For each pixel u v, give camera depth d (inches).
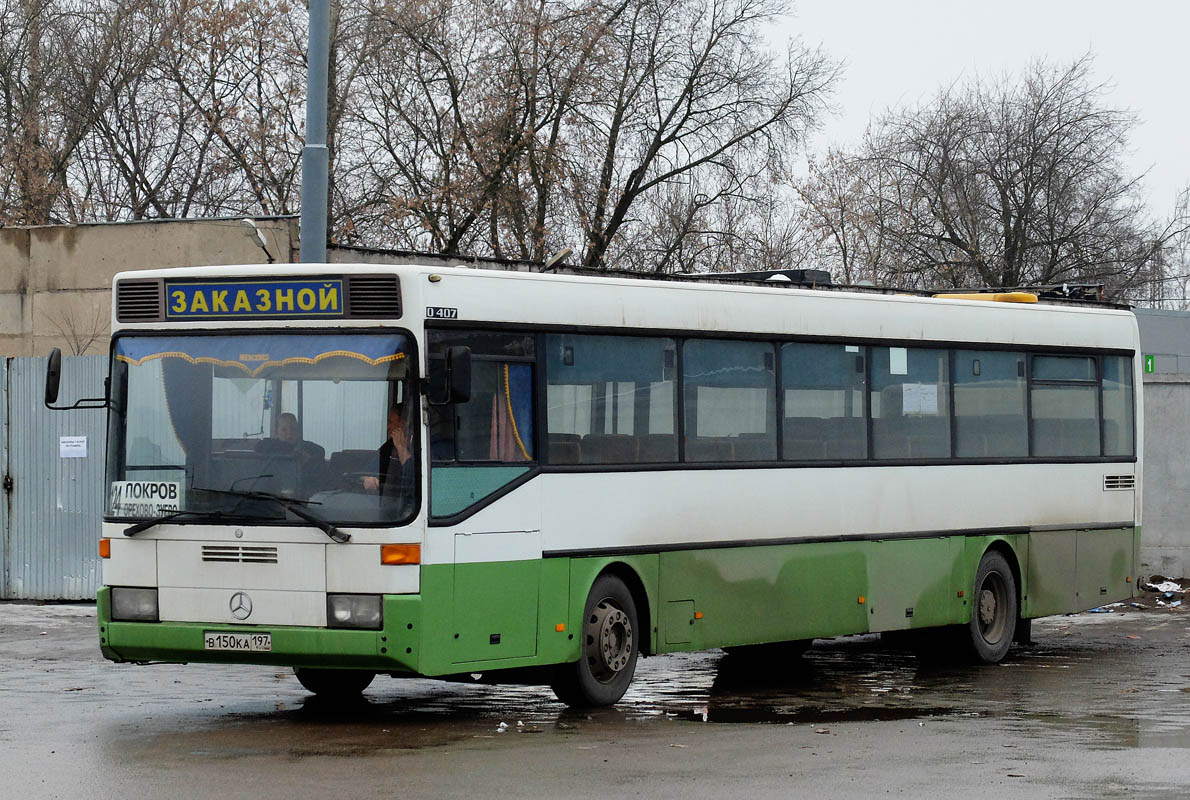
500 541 485.7
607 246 1769.2
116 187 1801.2
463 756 412.5
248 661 466.3
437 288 472.4
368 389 463.8
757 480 583.2
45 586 820.6
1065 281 2064.5
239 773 382.3
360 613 456.8
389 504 458.9
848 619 620.7
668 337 553.9
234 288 479.2
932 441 663.8
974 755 425.7
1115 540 754.2
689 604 555.5
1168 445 939.3
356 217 1561.3
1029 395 712.4
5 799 349.4
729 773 392.8
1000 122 2126.0
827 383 617.9
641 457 540.7
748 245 1830.7
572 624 511.5
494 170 1633.9
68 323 907.4
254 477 470.3
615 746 434.3
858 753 427.5
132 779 373.4
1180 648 738.8
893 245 2116.1
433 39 1619.1
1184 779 390.6
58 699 524.7
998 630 687.7
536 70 1635.1
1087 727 485.4
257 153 1553.9
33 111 1643.7
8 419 824.9
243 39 1552.7
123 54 1721.2
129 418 487.2
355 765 395.9
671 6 1742.1
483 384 485.7
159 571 477.7
